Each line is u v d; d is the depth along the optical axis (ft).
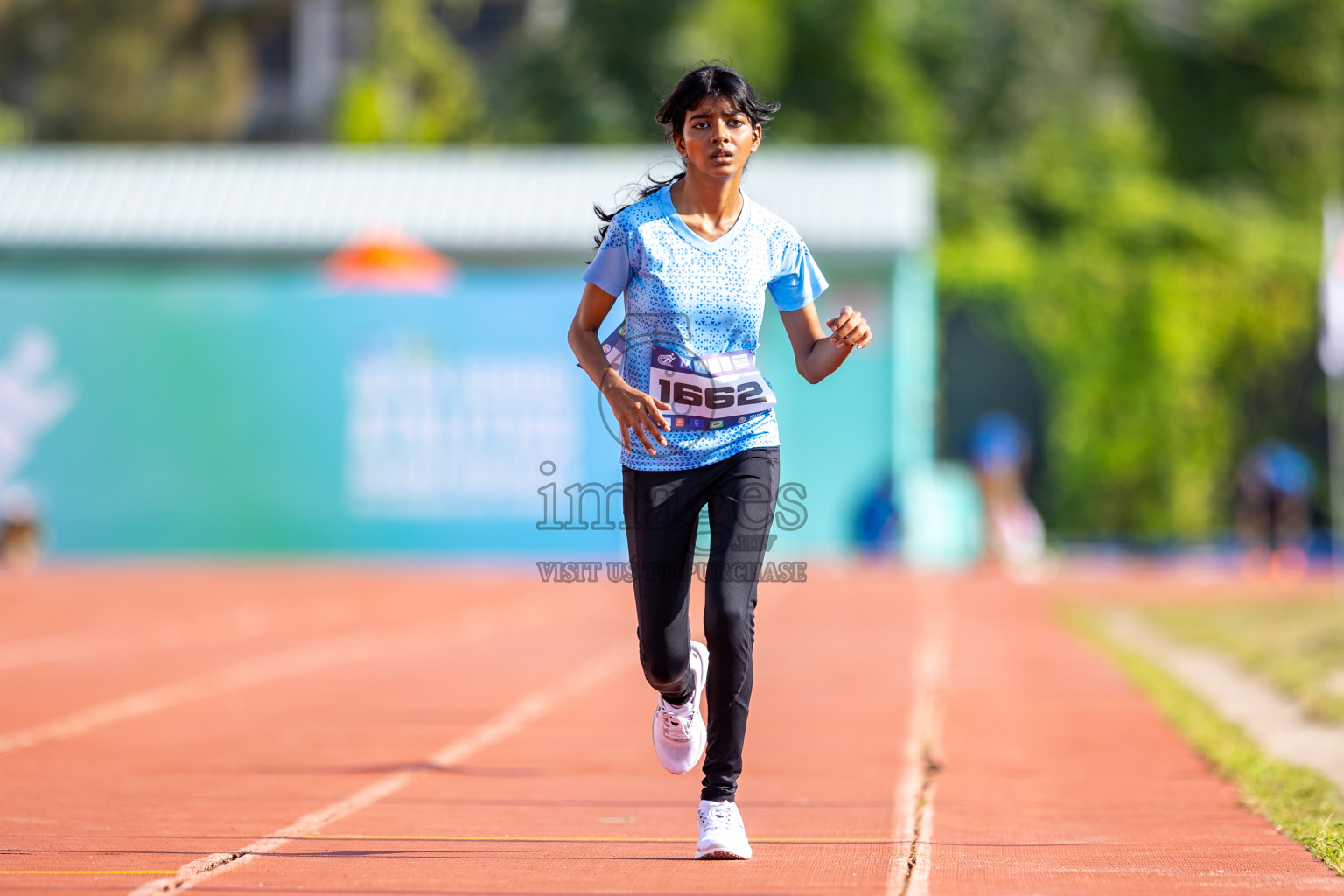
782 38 377.30
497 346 244.63
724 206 53.67
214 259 271.90
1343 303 173.06
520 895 47.75
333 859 53.52
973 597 189.98
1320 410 294.66
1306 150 396.78
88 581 214.28
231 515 248.32
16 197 278.67
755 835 58.49
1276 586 210.79
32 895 47.62
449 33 557.74
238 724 90.38
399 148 442.50
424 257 253.24
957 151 398.21
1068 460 281.74
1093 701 99.35
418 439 245.65
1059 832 58.85
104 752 79.66
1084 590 202.28
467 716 93.76
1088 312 280.51
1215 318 290.56
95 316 250.16
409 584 210.38
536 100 386.32
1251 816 62.23
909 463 252.42
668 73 370.32
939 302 281.13
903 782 70.95
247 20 553.23
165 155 289.53
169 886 49.14
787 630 148.77
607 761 77.10
